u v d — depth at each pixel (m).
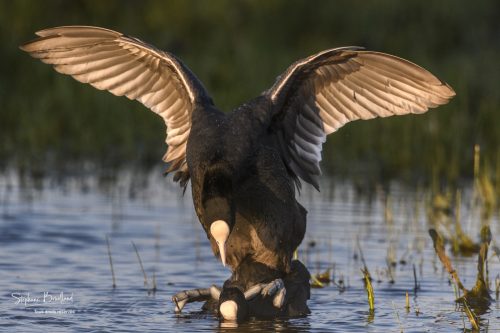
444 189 17.55
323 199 16.56
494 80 26.02
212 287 9.96
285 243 9.86
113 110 22.88
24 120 22.25
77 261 12.02
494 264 12.09
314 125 10.38
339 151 21.08
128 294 10.51
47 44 10.38
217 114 9.84
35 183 17.56
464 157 19.66
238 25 31.53
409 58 30.91
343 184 18.14
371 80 10.20
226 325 9.31
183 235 13.63
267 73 26.16
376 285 11.07
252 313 9.67
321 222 14.58
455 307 10.08
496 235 13.70
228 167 9.36
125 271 11.58
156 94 10.66
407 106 10.11
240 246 9.84
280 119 10.20
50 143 21.64
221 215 8.98
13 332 8.95
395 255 12.54
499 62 29.12
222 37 30.50
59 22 28.20
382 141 20.91
